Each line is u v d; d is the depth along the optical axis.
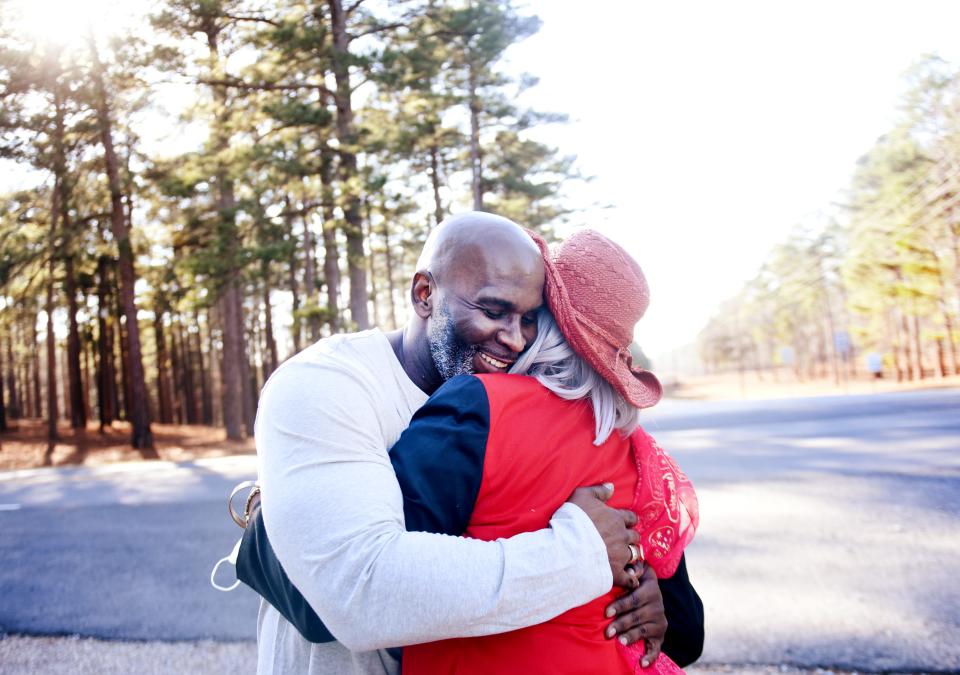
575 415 1.31
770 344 78.25
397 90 20.17
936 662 3.23
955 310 35.12
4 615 4.50
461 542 1.13
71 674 3.55
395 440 1.35
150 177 22.22
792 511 6.48
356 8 20.14
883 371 51.38
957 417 15.20
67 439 29.11
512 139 30.92
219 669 3.58
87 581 5.29
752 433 14.05
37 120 20.00
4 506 9.95
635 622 1.26
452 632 1.09
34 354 49.41
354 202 19.23
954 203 30.81
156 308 32.53
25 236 22.88
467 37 22.05
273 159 18.38
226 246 18.55
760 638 3.58
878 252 37.19
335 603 1.10
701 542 5.53
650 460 1.39
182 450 22.73
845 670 3.21
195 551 6.13
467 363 1.38
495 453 1.21
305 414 1.22
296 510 1.16
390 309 44.59
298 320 19.58
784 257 59.31
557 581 1.13
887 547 5.11
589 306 1.35
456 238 1.36
